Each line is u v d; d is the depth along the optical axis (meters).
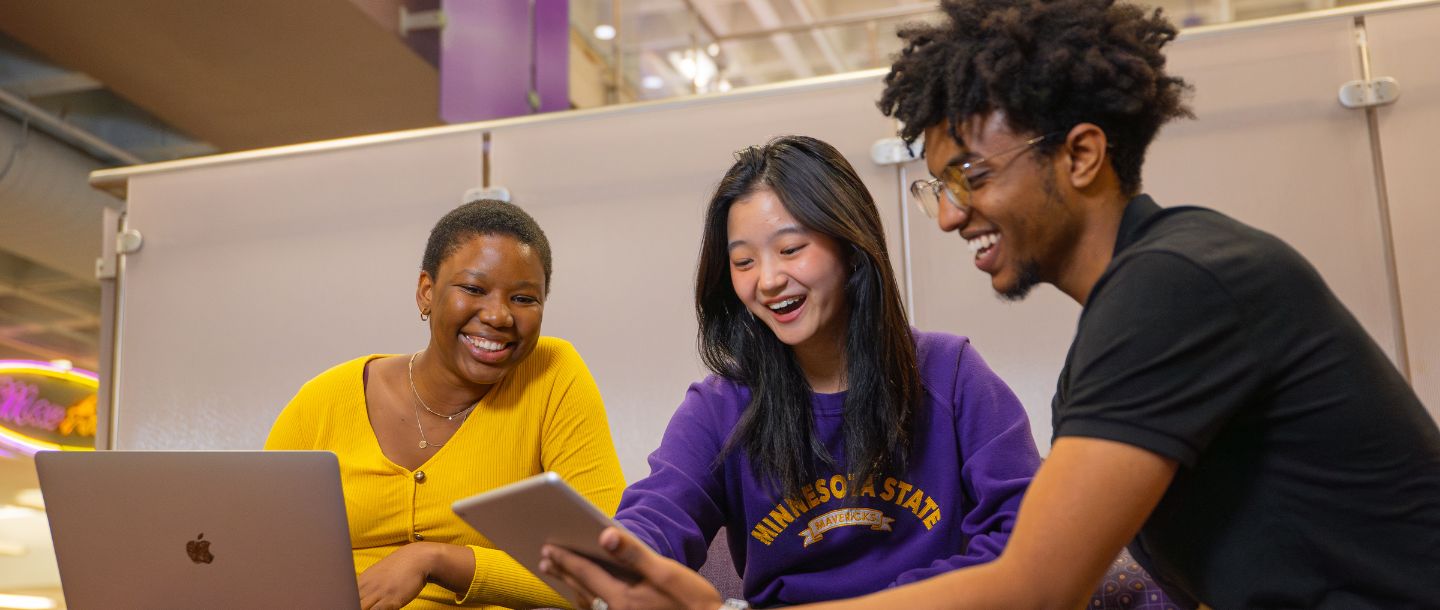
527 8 3.74
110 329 2.83
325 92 5.32
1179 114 1.11
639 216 2.59
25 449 7.27
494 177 2.68
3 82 5.44
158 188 2.85
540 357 1.91
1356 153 2.24
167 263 2.81
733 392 1.56
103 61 4.99
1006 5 1.05
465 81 3.59
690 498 1.47
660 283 2.55
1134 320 0.93
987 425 1.46
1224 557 0.98
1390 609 0.93
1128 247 1.02
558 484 0.90
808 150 1.46
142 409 2.75
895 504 1.46
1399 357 2.16
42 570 7.01
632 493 1.47
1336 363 0.93
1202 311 0.92
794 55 6.79
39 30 4.72
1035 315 2.33
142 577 1.43
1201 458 0.98
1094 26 1.03
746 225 1.44
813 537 1.46
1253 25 2.31
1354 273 2.20
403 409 1.87
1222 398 0.92
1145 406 0.91
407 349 2.64
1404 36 2.25
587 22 6.21
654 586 0.99
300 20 4.66
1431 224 2.18
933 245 2.39
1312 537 0.94
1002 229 1.05
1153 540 1.05
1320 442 0.93
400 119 5.66
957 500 1.46
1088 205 1.05
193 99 5.36
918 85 1.10
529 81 3.70
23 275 6.62
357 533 1.80
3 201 5.26
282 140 5.91
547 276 1.89
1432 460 0.95
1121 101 1.01
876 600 0.94
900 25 1.16
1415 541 0.93
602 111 2.65
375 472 1.80
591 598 1.06
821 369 1.51
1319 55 2.28
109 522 1.41
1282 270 0.94
